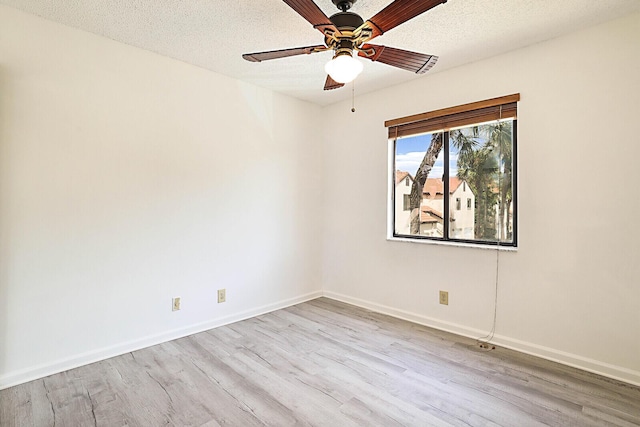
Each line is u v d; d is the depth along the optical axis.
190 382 2.20
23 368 2.20
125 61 2.60
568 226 2.43
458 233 3.10
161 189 2.80
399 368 2.39
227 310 3.25
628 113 2.20
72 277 2.39
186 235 2.96
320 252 4.16
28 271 2.22
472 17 2.19
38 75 2.23
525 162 2.62
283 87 3.50
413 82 3.26
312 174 4.04
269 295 3.61
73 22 2.29
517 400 2.01
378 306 3.60
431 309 3.18
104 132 2.51
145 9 2.14
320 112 4.11
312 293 4.07
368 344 2.79
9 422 1.80
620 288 2.24
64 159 2.34
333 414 1.89
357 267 3.80
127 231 2.63
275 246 3.66
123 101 2.59
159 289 2.81
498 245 2.82
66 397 2.03
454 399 2.03
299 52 1.94
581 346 2.39
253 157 3.44
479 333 2.88
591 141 2.33
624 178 2.22
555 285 2.49
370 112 3.63
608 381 2.21
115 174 2.56
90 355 2.46
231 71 3.10
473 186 2.99
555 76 2.47
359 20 1.72
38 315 2.25
